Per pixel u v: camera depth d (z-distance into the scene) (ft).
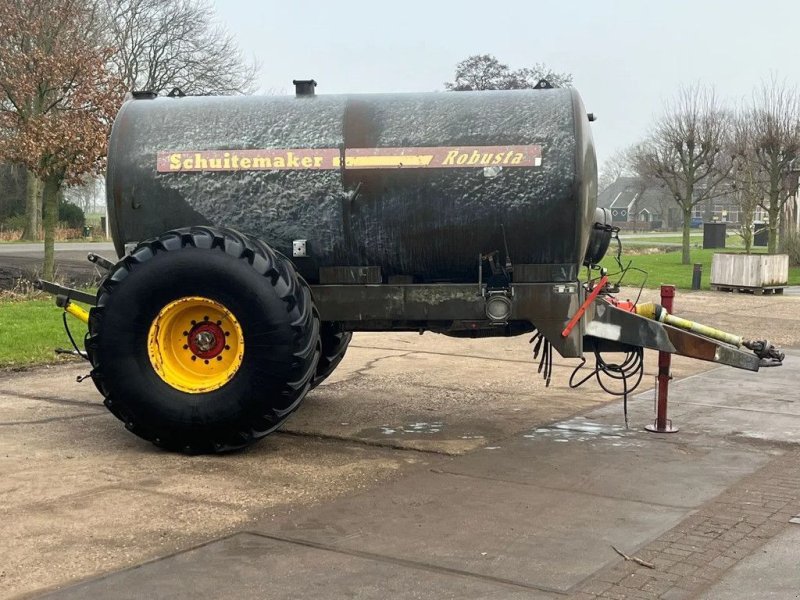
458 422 23.80
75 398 26.27
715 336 21.40
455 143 20.68
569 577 13.08
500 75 113.50
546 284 21.02
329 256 21.34
